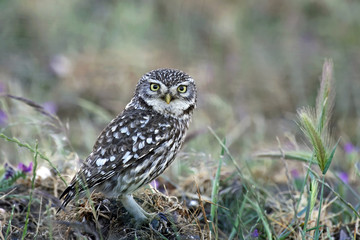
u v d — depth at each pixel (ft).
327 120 42.11
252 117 79.00
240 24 109.09
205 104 79.30
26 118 59.16
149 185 48.03
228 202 52.08
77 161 50.31
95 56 91.15
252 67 92.27
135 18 104.17
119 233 43.29
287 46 99.96
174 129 46.80
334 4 114.73
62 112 79.71
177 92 47.47
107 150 44.09
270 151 49.06
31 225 44.68
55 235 42.37
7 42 95.50
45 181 50.42
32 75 86.58
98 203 45.14
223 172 55.16
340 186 54.29
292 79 89.10
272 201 52.13
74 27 101.65
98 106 82.74
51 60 90.38
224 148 47.73
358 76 89.04
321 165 40.65
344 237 47.11
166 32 103.86
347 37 105.60
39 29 100.27
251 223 49.52
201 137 67.46
